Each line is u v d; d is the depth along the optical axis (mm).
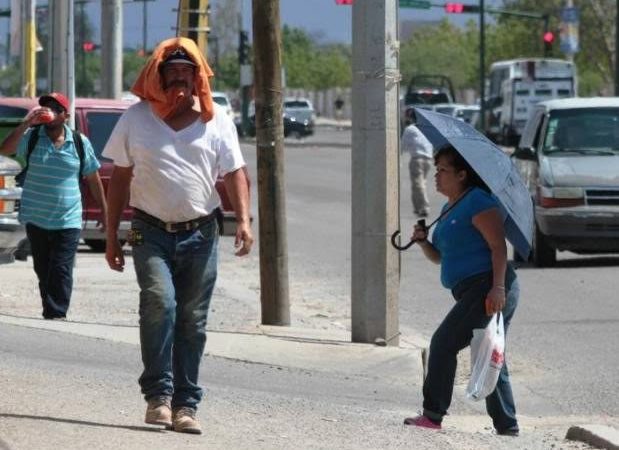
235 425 20344
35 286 37188
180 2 38688
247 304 35094
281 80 31000
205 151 18625
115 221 19000
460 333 20547
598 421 23594
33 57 75812
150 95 18391
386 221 28781
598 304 36781
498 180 20156
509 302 20578
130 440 18219
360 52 28438
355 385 26266
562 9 160000
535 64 146125
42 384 22609
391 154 28750
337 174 97312
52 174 30156
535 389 26234
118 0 59156
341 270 45406
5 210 32812
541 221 44375
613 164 44875
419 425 21125
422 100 167625
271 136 30891
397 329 29344
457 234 20422
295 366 27328
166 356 18750
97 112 45000
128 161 18703
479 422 23500
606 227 44000
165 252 18688
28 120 29500
